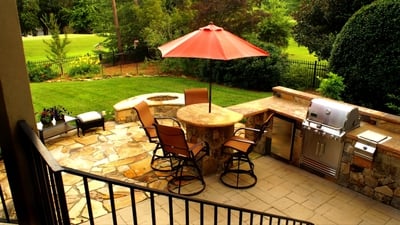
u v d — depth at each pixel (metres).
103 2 16.83
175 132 4.05
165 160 5.34
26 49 18.23
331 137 4.60
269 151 5.77
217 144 5.01
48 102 8.71
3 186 4.26
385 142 4.19
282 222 3.90
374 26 6.52
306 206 4.27
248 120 5.94
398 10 6.20
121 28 16.27
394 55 6.33
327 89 6.85
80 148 5.76
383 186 4.30
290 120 5.21
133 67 14.98
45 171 1.65
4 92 1.83
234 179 4.91
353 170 4.59
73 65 13.34
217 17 12.20
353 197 4.50
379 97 6.96
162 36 13.72
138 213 3.92
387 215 4.11
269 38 13.01
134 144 5.98
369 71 6.73
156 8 15.19
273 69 10.04
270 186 4.74
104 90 10.16
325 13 9.52
